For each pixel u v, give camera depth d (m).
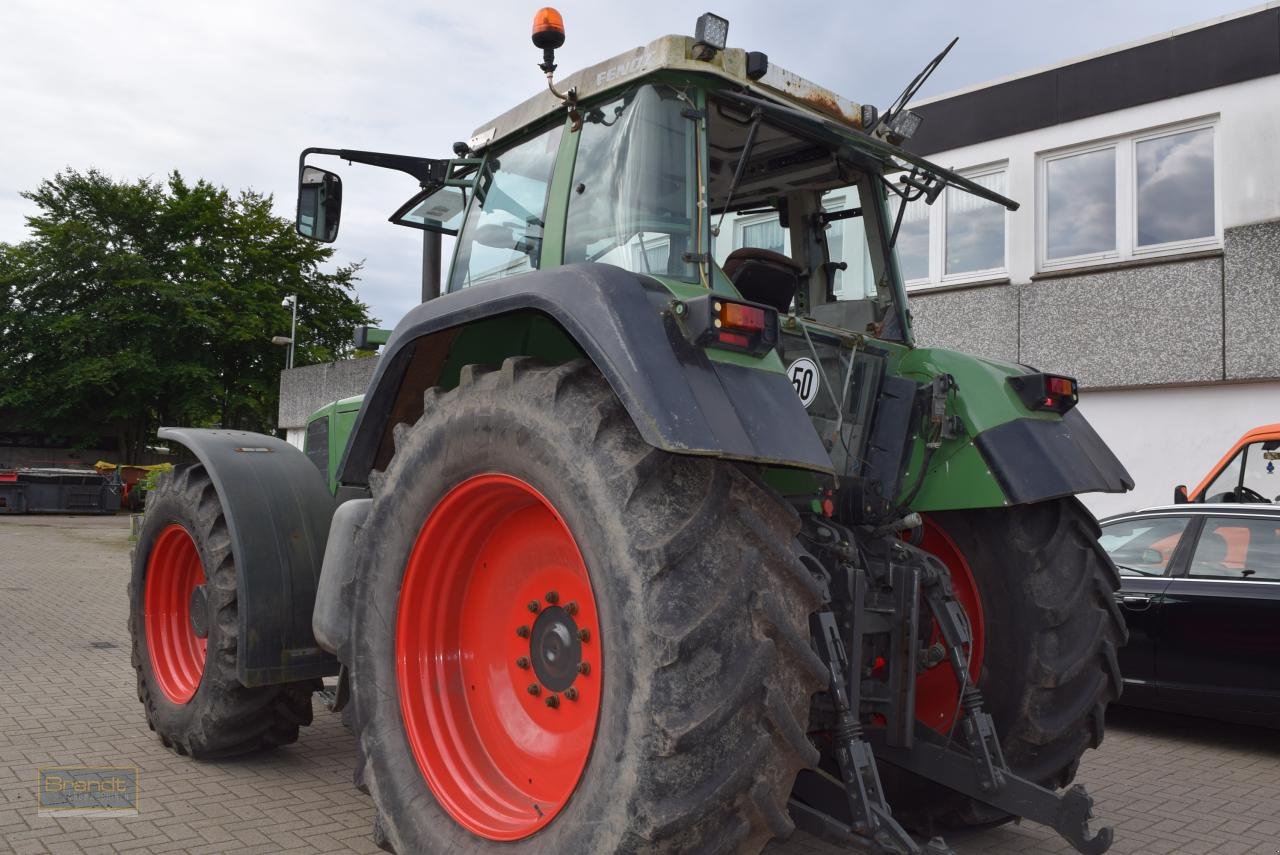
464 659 3.01
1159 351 9.56
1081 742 3.41
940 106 11.29
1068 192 10.41
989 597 3.51
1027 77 10.59
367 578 3.04
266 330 36.38
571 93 3.02
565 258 3.16
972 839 3.68
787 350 3.17
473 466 2.74
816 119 3.03
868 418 3.54
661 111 2.99
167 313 35.66
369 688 2.98
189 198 37.34
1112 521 6.45
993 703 3.44
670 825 2.14
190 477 4.52
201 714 4.21
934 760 3.16
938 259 11.28
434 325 2.95
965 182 3.55
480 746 2.90
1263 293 8.92
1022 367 3.79
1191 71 9.44
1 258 35.94
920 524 3.30
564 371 2.57
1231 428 9.20
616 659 2.26
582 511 2.40
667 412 2.23
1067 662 3.33
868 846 2.56
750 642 2.27
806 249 3.88
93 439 36.84
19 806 3.78
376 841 2.90
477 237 3.66
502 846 2.51
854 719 2.72
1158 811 4.20
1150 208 9.84
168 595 4.77
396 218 4.26
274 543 4.09
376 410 3.28
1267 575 5.47
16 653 7.23
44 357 35.41
